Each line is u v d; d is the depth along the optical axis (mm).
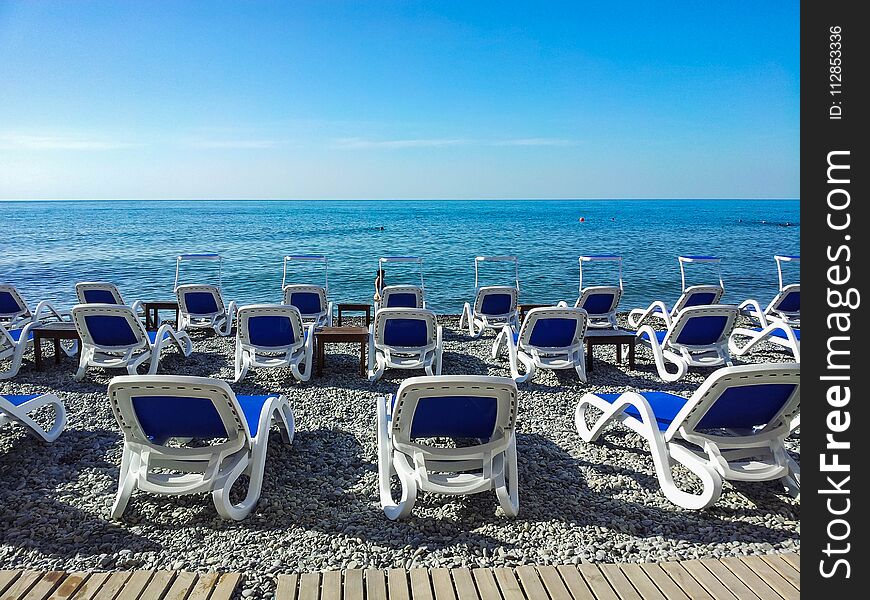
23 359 8383
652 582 3143
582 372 7414
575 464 4918
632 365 8031
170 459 4004
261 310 7172
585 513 4086
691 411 4066
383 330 7457
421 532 3822
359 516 4027
